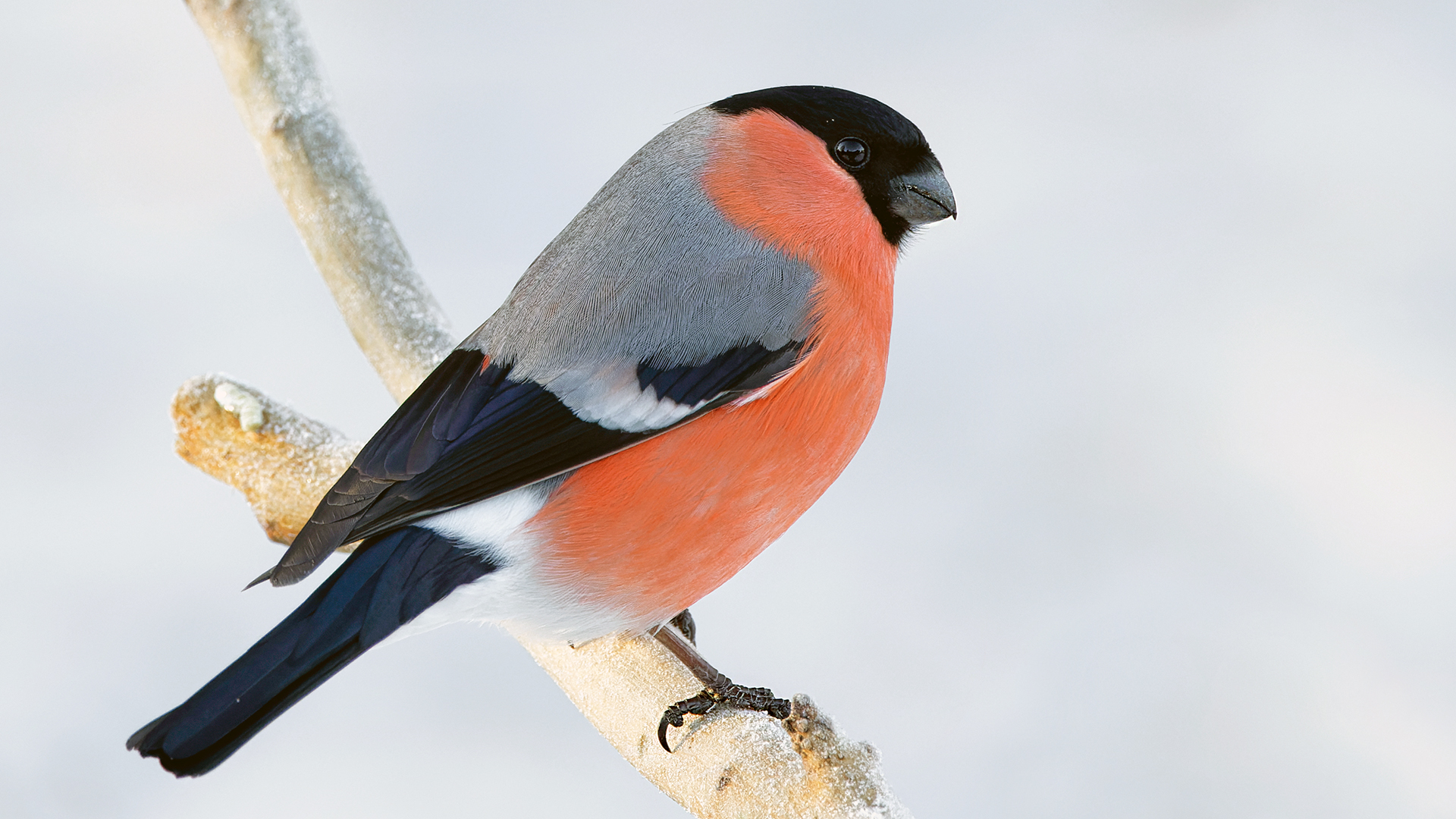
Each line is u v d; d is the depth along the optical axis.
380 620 2.47
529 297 2.50
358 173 2.57
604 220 2.51
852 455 2.51
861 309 2.50
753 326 2.49
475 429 2.48
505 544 2.48
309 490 2.54
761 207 2.51
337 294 2.56
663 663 2.49
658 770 2.48
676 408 2.49
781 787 2.46
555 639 2.49
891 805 2.45
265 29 2.57
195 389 2.55
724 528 2.49
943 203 2.51
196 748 2.46
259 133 2.57
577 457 2.48
